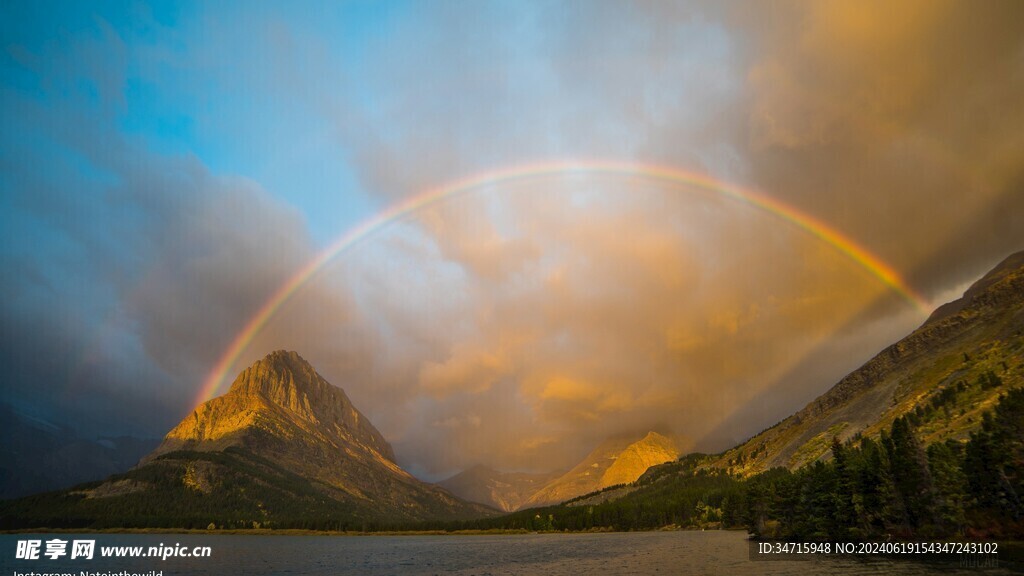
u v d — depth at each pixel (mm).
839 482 186625
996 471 156125
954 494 160375
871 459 180125
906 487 167875
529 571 185000
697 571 154500
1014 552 141500
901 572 126250
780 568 149375
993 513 157375
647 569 168000
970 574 118688
